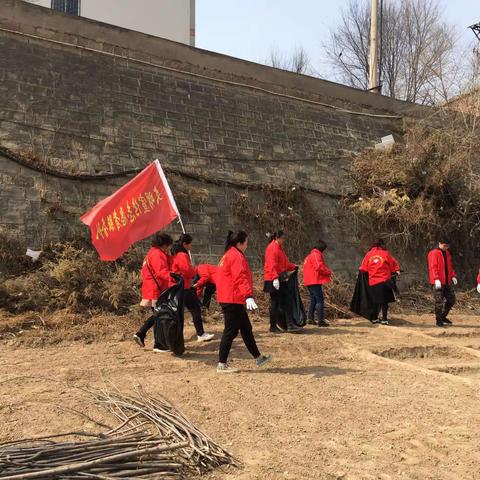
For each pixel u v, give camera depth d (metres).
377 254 10.50
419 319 11.52
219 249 11.99
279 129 14.62
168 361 6.79
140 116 12.34
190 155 12.59
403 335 9.11
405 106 17.77
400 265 14.36
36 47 11.77
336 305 11.61
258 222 12.72
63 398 5.13
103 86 12.19
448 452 4.02
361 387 5.75
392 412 4.91
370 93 17.16
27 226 10.03
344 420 4.69
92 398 5.11
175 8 26.33
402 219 14.45
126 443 3.64
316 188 14.25
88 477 3.25
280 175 13.84
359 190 14.83
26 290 9.09
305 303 11.10
